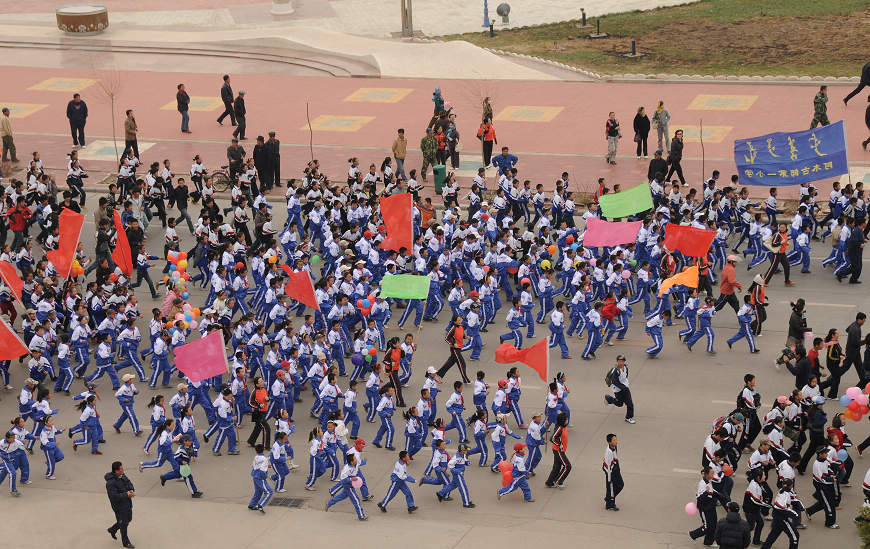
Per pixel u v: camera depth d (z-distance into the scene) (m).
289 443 37.78
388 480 36.09
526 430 38.41
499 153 62.75
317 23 93.00
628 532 32.47
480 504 34.56
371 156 63.22
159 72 79.69
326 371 39.16
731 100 68.00
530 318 43.44
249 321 41.56
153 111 71.88
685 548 31.52
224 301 44.16
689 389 40.06
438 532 32.94
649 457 36.25
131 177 57.53
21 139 67.75
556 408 36.41
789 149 48.97
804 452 36.06
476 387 37.50
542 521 33.38
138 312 43.59
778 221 52.28
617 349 43.25
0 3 101.81
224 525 34.00
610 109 68.06
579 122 66.44
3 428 39.84
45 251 51.28
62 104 73.62
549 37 84.62
